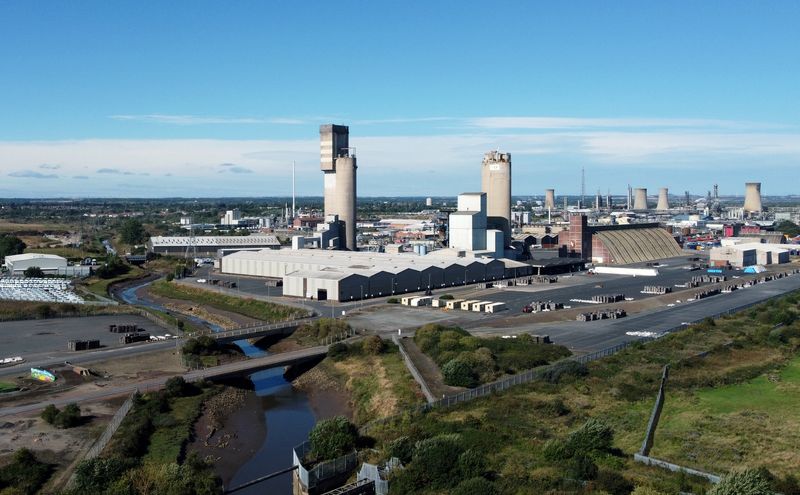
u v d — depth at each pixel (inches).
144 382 4426.7
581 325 6117.1
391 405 3912.4
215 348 5398.6
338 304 7372.1
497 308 6835.6
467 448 2945.4
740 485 2395.4
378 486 2765.7
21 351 5393.7
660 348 5000.0
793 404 3732.8
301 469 2952.8
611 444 3036.4
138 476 2738.7
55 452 3275.1
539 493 2549.2
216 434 3804.1
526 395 3838.6
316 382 4800.7
